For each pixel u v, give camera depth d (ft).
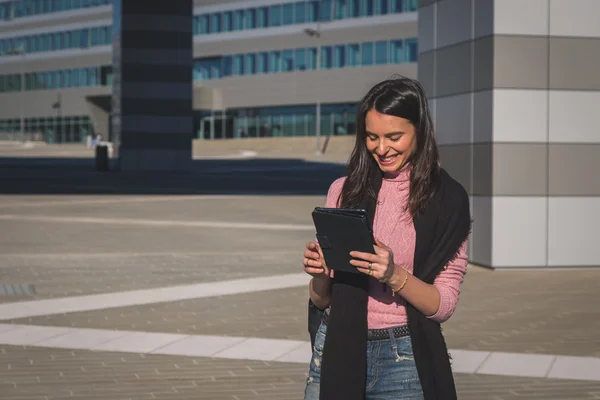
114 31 155.43
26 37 402.93
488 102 48.98
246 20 341.82
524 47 48.62
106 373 27.35
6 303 38.50
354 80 313.32
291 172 164.66
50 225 69.15
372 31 309.01
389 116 12.42
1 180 128.16
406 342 12.82
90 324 34.42
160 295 40.81
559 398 24.98
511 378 27.09
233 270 48.52
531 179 49.01
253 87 340.39
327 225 12.21
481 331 33.58
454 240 12.72
